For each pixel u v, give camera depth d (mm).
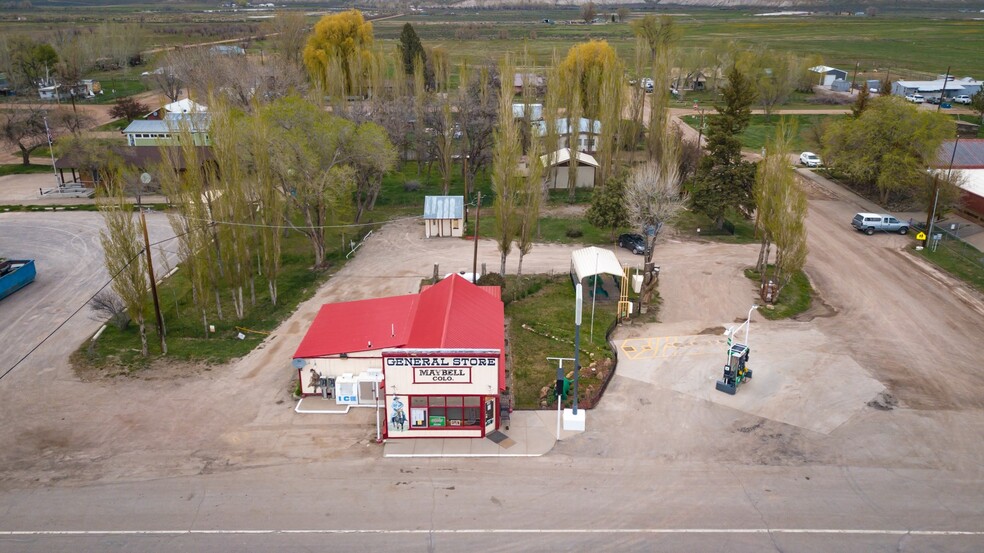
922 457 29047
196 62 98500
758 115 109438
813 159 82812
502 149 45219
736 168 57344
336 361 33281
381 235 59625
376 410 32688
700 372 36250
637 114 81438
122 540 24438
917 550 24016
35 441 30109
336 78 91000
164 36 182125
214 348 38969
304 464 28781
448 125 69312
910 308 44312
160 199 68438
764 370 36375
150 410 32625
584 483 27609
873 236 58469
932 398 33531
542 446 30031
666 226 61625
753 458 29109
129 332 41125
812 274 50156
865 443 30016
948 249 54969
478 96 84375
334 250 56125
